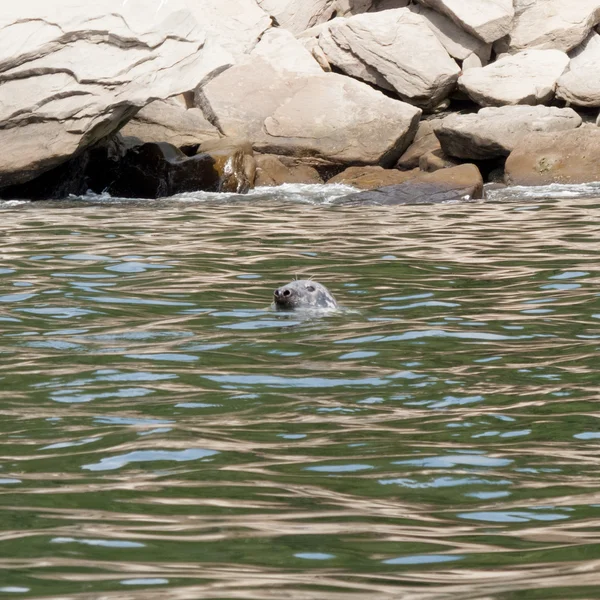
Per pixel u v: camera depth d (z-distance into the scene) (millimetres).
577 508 17469
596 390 25156
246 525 16688
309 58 94875
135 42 72188
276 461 20156
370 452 20719
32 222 58594
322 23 104625
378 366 27734
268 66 92062
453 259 45500
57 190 74188
